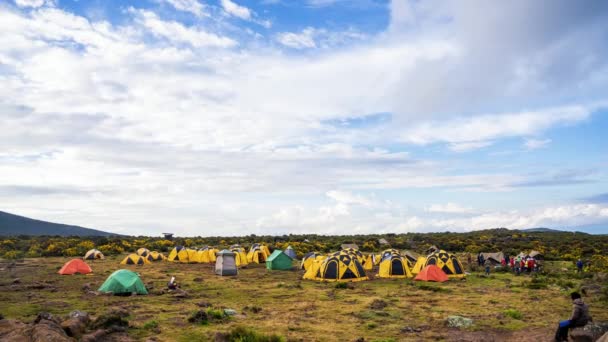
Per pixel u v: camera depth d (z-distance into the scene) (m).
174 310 19.27
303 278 33.59
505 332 15.67
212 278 33.91
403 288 27.91
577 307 13.54
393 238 95.44
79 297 23.00
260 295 24.73
